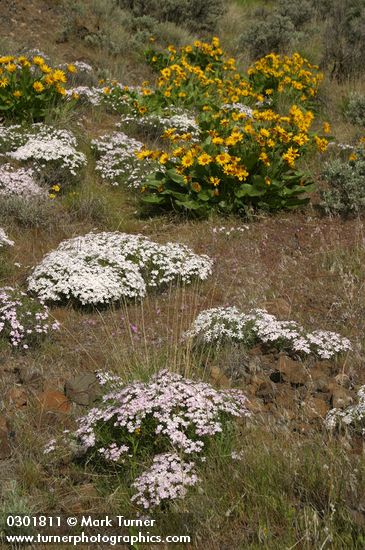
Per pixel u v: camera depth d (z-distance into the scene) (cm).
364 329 576
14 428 443
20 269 675
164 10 1795
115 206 845
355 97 1251
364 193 820
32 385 501
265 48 1656
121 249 679
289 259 715
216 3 1850
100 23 1600
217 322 548
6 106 980
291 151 812
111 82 1230
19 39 1402
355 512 341
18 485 400
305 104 1262
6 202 760
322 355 516
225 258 723
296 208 840
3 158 873
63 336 571
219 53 1423
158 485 376
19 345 545
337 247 728
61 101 1063
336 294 641
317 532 327
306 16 1906
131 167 906
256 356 530
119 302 631
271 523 352
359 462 371
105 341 564
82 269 629
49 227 759
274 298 633
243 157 840
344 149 1004
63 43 1466
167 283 664
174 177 823
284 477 374
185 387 424
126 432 416
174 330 582
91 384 489
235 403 440
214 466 388
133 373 473
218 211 818
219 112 1067
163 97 1195
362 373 509
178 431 397
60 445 434
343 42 1476
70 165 873
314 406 456
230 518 361
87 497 394
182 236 771
